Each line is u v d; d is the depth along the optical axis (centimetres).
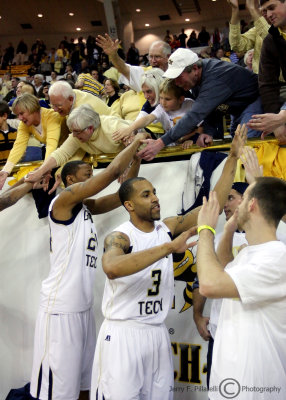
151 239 254
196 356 309
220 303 260
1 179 348
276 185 194
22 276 363
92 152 337
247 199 197
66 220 288
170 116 328
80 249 291
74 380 287
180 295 316
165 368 253
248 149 249
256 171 244
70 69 1344
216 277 181
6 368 359
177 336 315
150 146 287
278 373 184
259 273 181
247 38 406
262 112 302
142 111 340
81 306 291
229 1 391
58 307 289
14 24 2212
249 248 195
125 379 241
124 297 250
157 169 335
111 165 271
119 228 255
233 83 298
